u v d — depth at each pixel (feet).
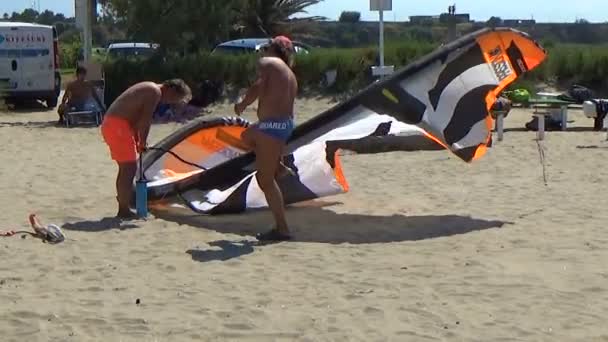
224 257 28.73
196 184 36.09
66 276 26.53
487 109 33.86
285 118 30.42
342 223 33.99
